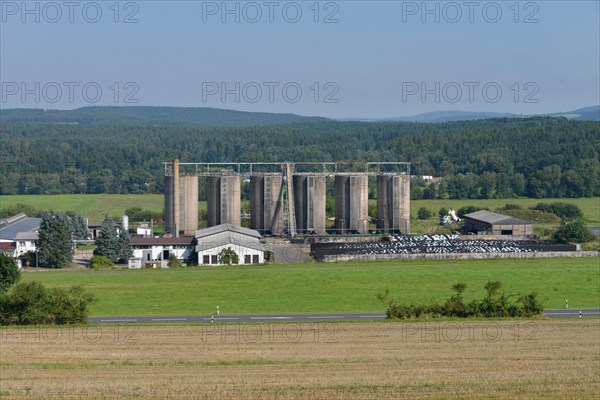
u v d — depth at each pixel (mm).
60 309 143250
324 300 168125
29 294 143500
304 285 185625
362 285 184875
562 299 168125
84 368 114188
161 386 105750
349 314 153375
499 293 170625
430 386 105375
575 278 192875
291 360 118000
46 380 108500
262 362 117062
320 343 127750
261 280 192500
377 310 157375
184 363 116688
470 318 146000
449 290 178500
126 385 106062
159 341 129500
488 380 108062
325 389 104250
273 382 107188
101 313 155500
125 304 164625
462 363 116188
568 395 101938
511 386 105500
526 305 149250
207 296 173125
